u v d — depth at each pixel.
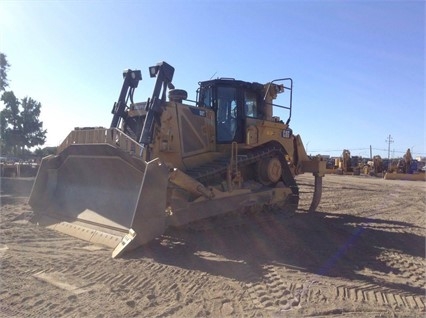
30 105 50.22
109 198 8.60
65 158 9.51
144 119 9.13
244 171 10.62
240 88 10.66
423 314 4.81
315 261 7.02
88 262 6.46
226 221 9.67
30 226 9.13
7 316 4.49
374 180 34.56
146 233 7.05
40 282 5.55
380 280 6.07
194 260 6.76
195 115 9.54
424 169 46.12
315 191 12.84
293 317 4.62
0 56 39.59
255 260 6.93
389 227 10.66
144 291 5.30
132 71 9.56
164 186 7.23
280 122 11.94
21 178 22.75
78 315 4.53
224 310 4.78
